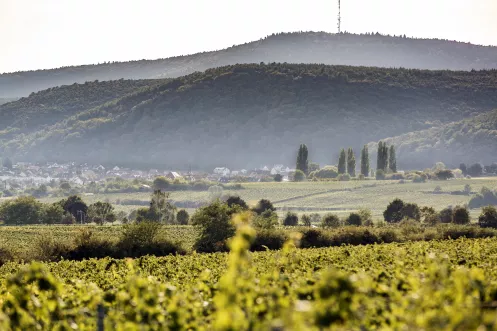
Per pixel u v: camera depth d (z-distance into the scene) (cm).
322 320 1224
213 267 4744
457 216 15500
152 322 1630
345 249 5997
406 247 5594
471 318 1192
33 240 12475
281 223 16812
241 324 1238
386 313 1484
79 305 1952
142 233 9156
